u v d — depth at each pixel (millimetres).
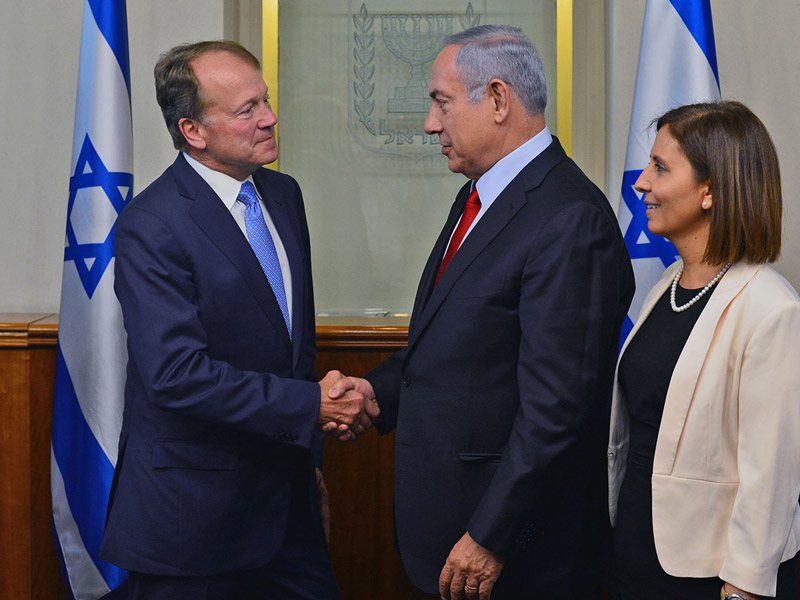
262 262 1916
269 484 1874
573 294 1575
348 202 3150
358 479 2691
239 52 1879
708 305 1503
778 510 1404
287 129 3135
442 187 3141
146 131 2928
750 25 2879
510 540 1586
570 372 1558
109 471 2445
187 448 1791
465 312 1679
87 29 2504
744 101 2895
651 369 1572
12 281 2949
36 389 2625
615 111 2955
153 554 1772
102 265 2449
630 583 1601
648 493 1571
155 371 1716
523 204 1676
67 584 2504
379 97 3127
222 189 1900
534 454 1552
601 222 1627
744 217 1478
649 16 2494
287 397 1788
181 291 1772
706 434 1472
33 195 2930
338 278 3170
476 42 1729
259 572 1962
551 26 3104
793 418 1408
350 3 3107
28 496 2625
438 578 1737
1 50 2893
